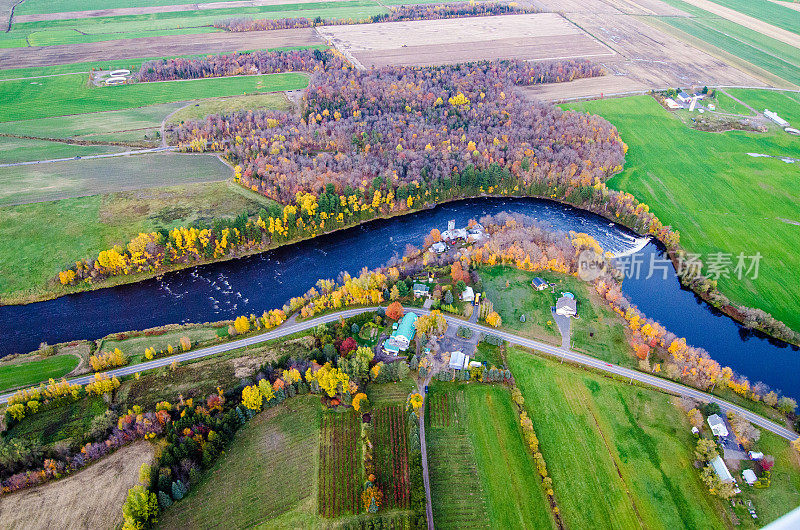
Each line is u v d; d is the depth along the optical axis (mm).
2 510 135250
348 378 166625
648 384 175000
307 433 157875
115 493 139375
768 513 137375
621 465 150875
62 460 146750
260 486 143750
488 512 139125
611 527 136500
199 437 150000
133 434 152625
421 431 159125
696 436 157375
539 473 148750
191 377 175250
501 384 174875
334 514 137000
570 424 162375
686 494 143000
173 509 138000
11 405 159250
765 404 168000
